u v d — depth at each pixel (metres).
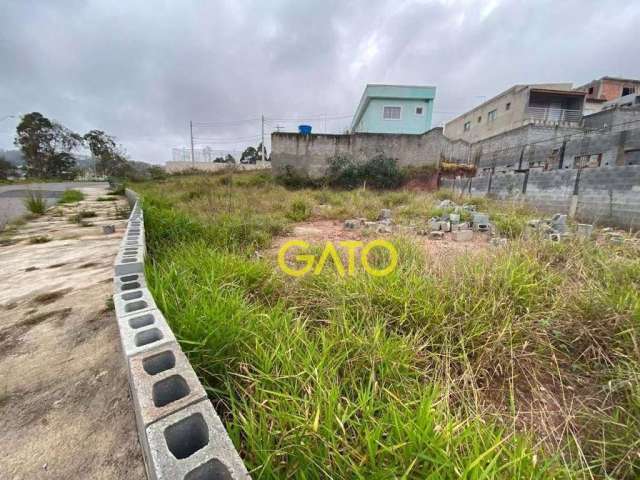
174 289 1.48
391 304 1.57
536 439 0.94
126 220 5.19
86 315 1.57
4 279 2.12
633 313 1.39
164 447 0.53
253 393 0.98
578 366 1.29
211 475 0.52
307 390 0.91
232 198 6.79
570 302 1.61
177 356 0.81
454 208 5.80
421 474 0.71
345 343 1.23
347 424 0.85
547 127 11.42
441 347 1.28
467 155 12.36
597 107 17.08
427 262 2.17
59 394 1.03
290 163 11.52
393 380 1.06
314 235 4.11
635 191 4.29
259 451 0.73
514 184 6.86
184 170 23.45
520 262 2.11
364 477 0.66
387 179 10.91
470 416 0.91
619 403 1.08
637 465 0.83
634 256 2.30
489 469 0.65
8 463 0.78
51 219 5.37
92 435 0.87
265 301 1.78
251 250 2.92
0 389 1.06
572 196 5.29
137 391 0.66
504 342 1.33
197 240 3.00
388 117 15.17
